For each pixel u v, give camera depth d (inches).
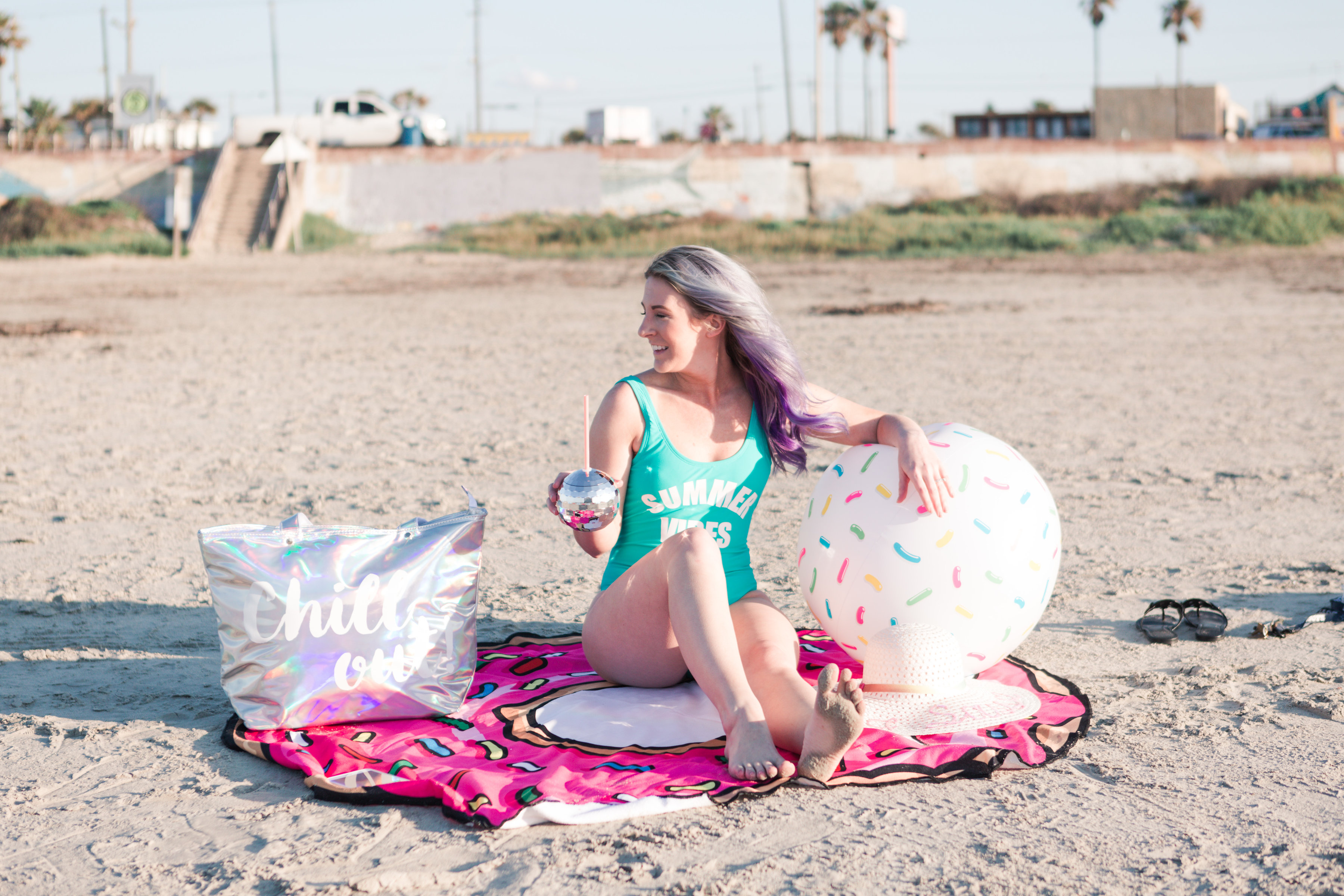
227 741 137.7
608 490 135.7
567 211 1594.5
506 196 1585.9
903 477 144.2
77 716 149.0
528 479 301.9
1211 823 114.8
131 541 244.8
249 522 259.4
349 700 138.9
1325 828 113.2
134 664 170.7
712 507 146.6
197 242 1428.4
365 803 121.6
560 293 941.2
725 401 149.9
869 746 132.3
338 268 1224.8
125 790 126.6
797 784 122.8
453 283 1040.8
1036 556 145.8
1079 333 637.9
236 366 537.0
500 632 184.4
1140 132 1975.9
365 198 1568.7
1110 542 237.5
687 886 102.4
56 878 107.2
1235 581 207.3
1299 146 1603.1
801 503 279.6
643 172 1604.3
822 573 151.3
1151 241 1310.3
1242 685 155.9
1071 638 178.1
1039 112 2220.7
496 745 133.4
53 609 197.6
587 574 219.0
